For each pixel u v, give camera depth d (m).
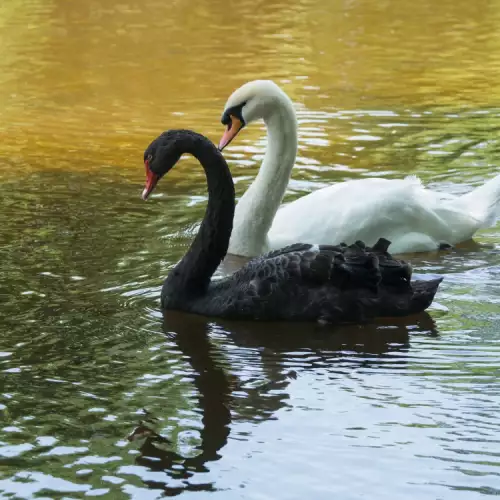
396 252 13.56
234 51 26.34
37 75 23.98
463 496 7.91
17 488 8.04
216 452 8.55
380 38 28.03
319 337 10.83
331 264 11.20
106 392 9.60
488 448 8.59
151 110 20.72
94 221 14.45
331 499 7.88
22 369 10.05
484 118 19.75
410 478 8.15
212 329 11.05
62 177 16.53
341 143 18.19
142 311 11.49
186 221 14.48
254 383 9.79
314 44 27.27
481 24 29.91
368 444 8.67
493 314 11.42
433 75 23.58
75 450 8.59
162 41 27.72
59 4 33.44
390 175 16.42
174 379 9.88
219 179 11.51
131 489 8.03
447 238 13.88
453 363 10.17
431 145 18.05
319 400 9.43
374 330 11.00
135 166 17.17
